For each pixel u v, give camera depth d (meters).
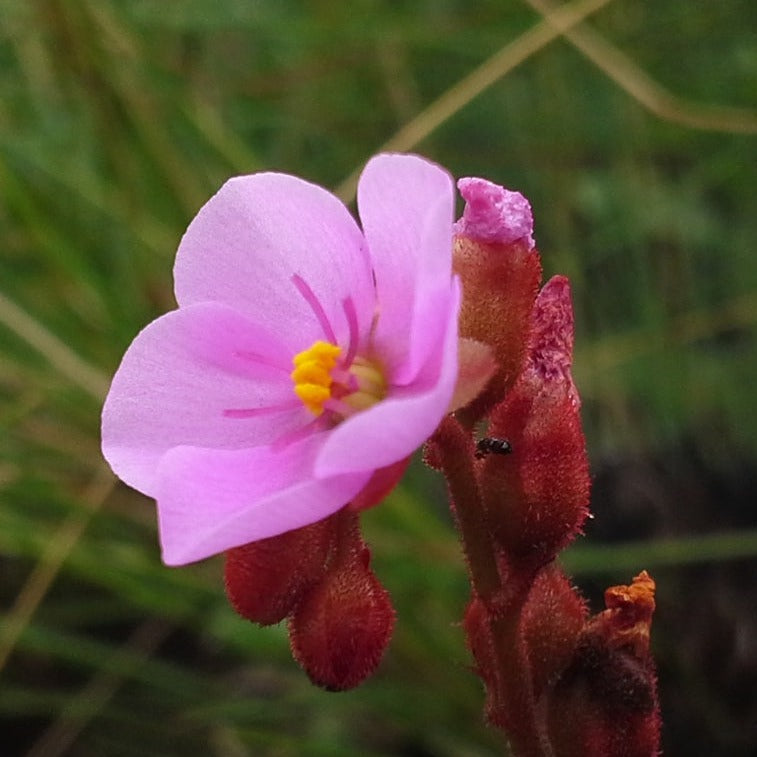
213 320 0.12
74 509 0.17
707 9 0.22
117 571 0.16
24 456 0.18
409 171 0.11
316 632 0.11
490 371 0.11
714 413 0.20
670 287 0.22
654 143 0.22
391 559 0.16
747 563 0.16
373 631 0.11
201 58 0.22
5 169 0.18
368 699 0.16
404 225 0.11
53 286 0.19
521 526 0.12
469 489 0.12
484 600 0.12
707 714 0.16
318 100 0.22
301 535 0.11
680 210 0.22
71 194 0.19
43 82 0.20
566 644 0.12
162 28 0.21
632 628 0.12
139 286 0.18
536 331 0.12
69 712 0.17
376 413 0.11
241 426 0.12
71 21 0.18
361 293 0.12
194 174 0.19
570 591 0.12
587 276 0.22
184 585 0.16
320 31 0.20
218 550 0.11
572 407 0.12
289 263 0.12
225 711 0.16
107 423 0.12
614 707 0.12
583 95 0.22
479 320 0.12
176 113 0.19
